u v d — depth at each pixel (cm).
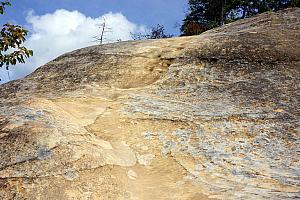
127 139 801
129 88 1145
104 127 853
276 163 675
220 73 1101
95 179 592
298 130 781
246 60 1140
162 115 884
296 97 921
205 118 852
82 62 1381
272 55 1149
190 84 1070
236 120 836
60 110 835
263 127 802
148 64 1272
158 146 768
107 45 1562
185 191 611
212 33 1645
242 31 1465
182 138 787
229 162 690
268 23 1566
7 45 909
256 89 984
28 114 737
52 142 641
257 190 589
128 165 688
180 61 1211
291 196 558
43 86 1254
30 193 541
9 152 613
